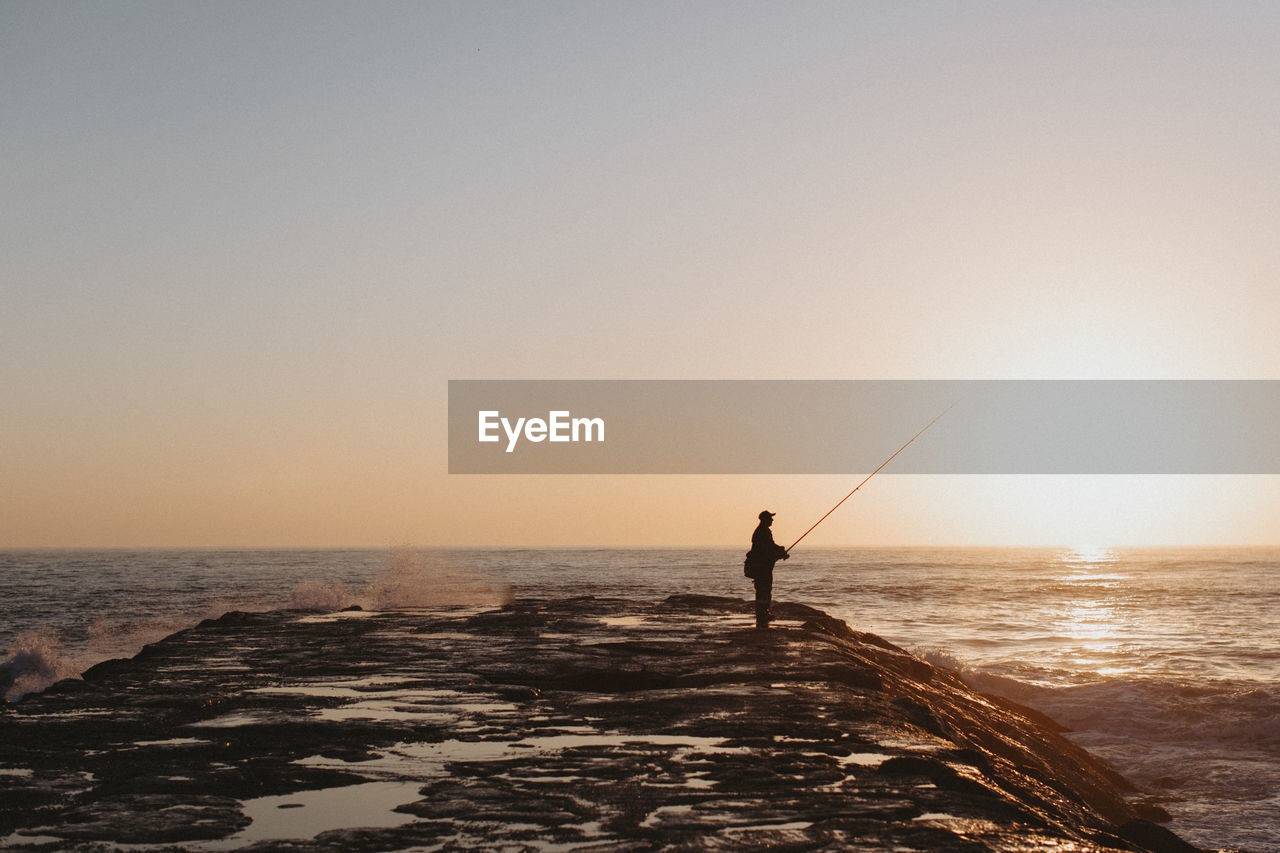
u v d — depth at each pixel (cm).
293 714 802
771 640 1398
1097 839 557
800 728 750
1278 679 2480
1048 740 1518
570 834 470
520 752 662
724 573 9725
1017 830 481
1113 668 2781
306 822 491
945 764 612
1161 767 1639
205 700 866
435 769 611
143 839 461
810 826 482
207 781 576
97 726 744
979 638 3594
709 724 767
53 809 514
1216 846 1134
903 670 1565
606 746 682
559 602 2283
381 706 846
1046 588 7162
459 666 1112
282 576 8906
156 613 4456
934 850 443
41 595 5844
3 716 785
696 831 473
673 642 1362
